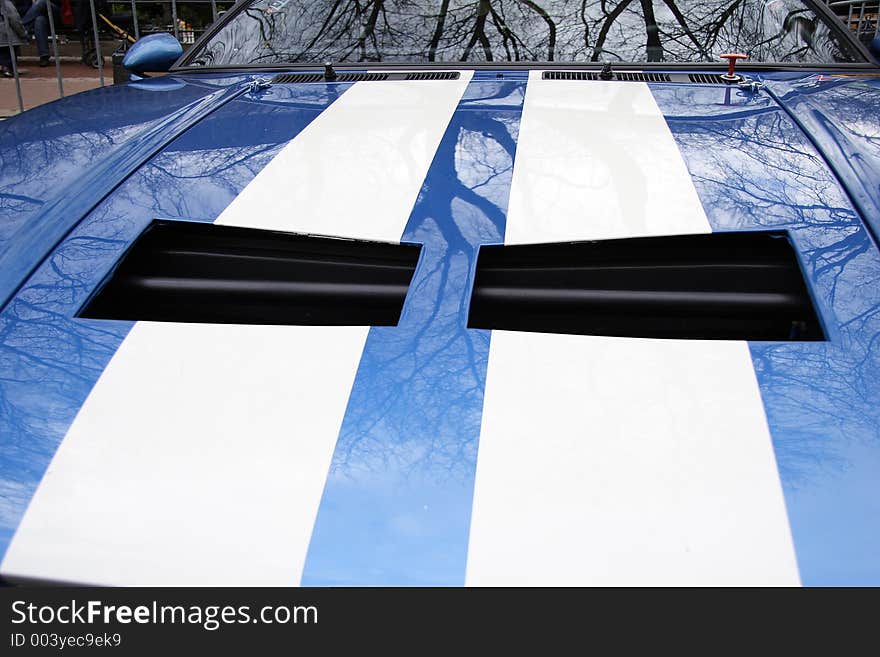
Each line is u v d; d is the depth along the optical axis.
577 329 1.37
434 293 1.29
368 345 1.20
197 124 1.85
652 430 1.06
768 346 1.18
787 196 1.47
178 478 1.04
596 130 1.70
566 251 1.42
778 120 1.76
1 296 1.34
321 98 1.99
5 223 1.50
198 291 1.44
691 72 2.16
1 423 1.12
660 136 1.67
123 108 2.00
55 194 1.57
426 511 0.99
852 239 1.37
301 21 2.44
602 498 0.98
